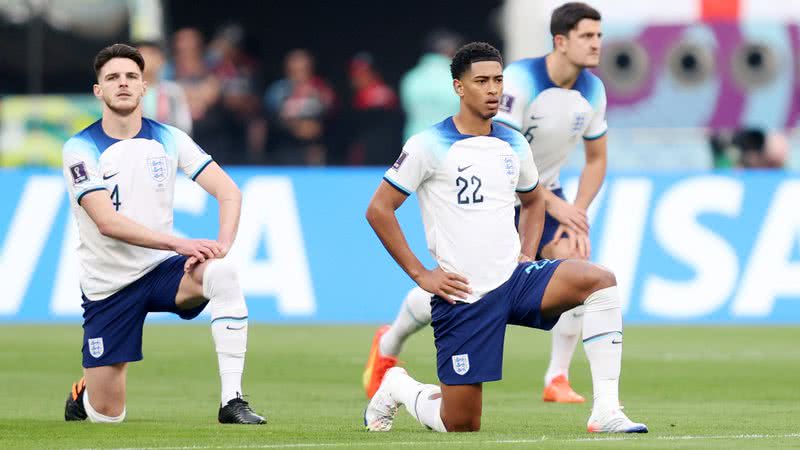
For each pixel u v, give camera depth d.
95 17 72.81
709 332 55.84
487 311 24.95
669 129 71.31
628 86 71.19
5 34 72.12
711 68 71.00
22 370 40.94
